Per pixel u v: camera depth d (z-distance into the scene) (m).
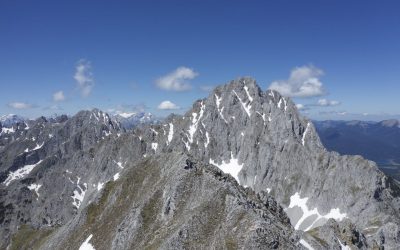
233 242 90.12
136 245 107.44
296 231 100.81
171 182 118.56
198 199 109.69
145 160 144.75
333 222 125.25
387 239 146.50
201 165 124.69
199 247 93.81
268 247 87.94
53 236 147.75
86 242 125.62
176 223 104.88
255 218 93.69
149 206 117.06
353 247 117.06
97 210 137.50
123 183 138.75
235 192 107.06
